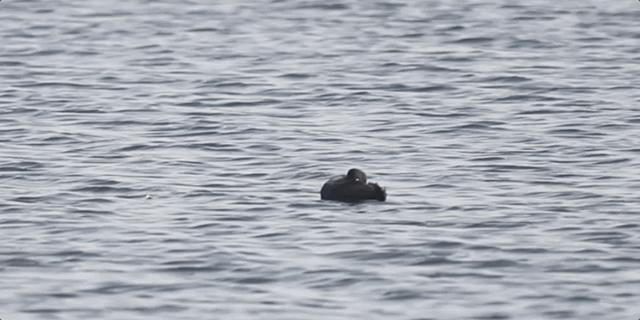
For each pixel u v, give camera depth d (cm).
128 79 9688
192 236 5984
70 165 7312
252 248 5803
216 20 11894
